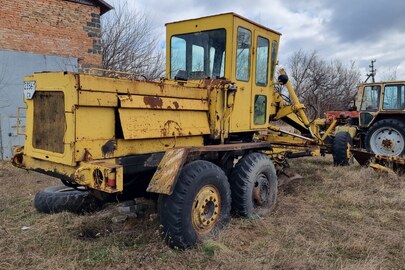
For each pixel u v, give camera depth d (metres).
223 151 4.29
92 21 11.37
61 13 10.67
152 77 15.13
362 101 9.08
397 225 4.47
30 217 4.49
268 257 3.45
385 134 8.22
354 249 3.73
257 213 4.64
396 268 3.37
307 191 5.93
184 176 3.55
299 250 3.62
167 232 3.51
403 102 8.32
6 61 9.44
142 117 3.57
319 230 4.24
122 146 3.46
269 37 5.21
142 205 4.73
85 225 4.18
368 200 5.42
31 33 10.12
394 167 7.10
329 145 8.28
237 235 3.96
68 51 10.84
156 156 3.78
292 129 7.98
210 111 4.35
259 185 4.66
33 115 3.59
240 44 4.62
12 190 5.86
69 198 4.57
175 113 3.93
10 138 9.48
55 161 3.32
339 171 7.46
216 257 3.37
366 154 7.40
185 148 3.60
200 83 4.48
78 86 3.09
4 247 3.59
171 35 5.08
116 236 3.85
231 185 4.49
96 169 3.04
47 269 3.16
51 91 3.34
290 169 7.54
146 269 3.19
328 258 3.52
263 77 5.19
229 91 4.42
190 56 4.90
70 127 3.12
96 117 3.26
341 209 5.07
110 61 14.88
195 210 3.64
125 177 3.86
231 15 4.44
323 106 25.66
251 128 4.95
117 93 3.37
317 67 28.94
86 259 3.33
